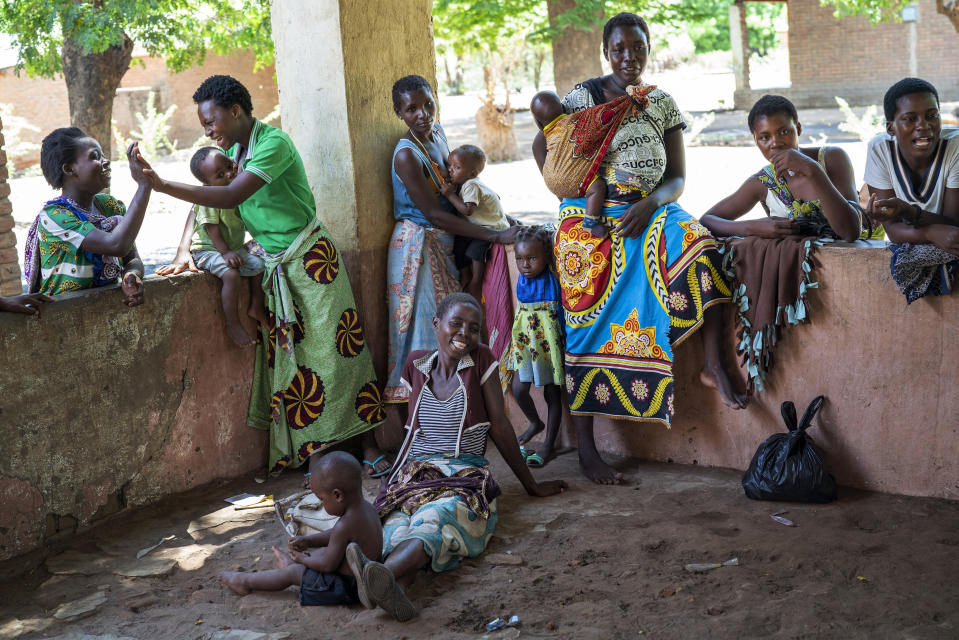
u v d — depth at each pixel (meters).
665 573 3.70
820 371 4.48
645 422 5.11
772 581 3.57
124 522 4.55
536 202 13.95
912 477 4.33
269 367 5.15
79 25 12.52
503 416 4.38
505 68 42.03
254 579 3.71
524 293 5.02
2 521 4.10
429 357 4.35
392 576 3.34
